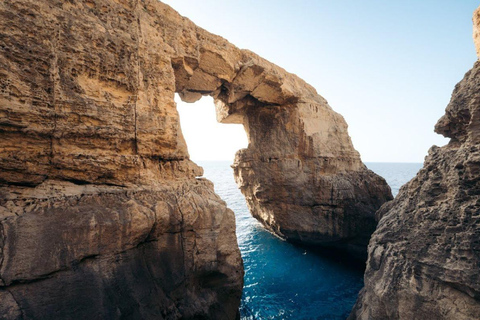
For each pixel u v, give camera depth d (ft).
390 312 27.37
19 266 18.16
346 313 44.80
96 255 22.41
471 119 30.19
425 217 29.86
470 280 22.70
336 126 78.54
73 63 25.23
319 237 68.03
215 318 31.27
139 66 31.78
